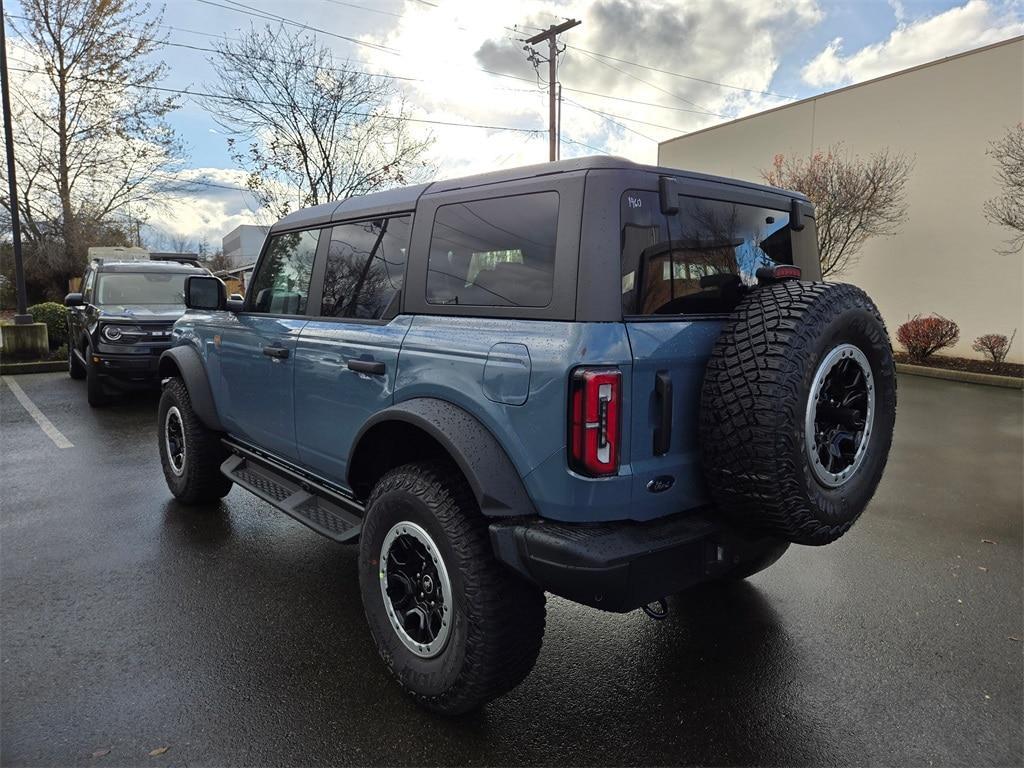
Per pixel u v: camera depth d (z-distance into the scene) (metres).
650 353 2.21
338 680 2.79
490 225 2.56
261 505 4.96
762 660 2.99
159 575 3.75
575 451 2.13
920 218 13.30
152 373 8.36
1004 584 3.75
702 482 2.44
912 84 13.29
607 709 2.64
